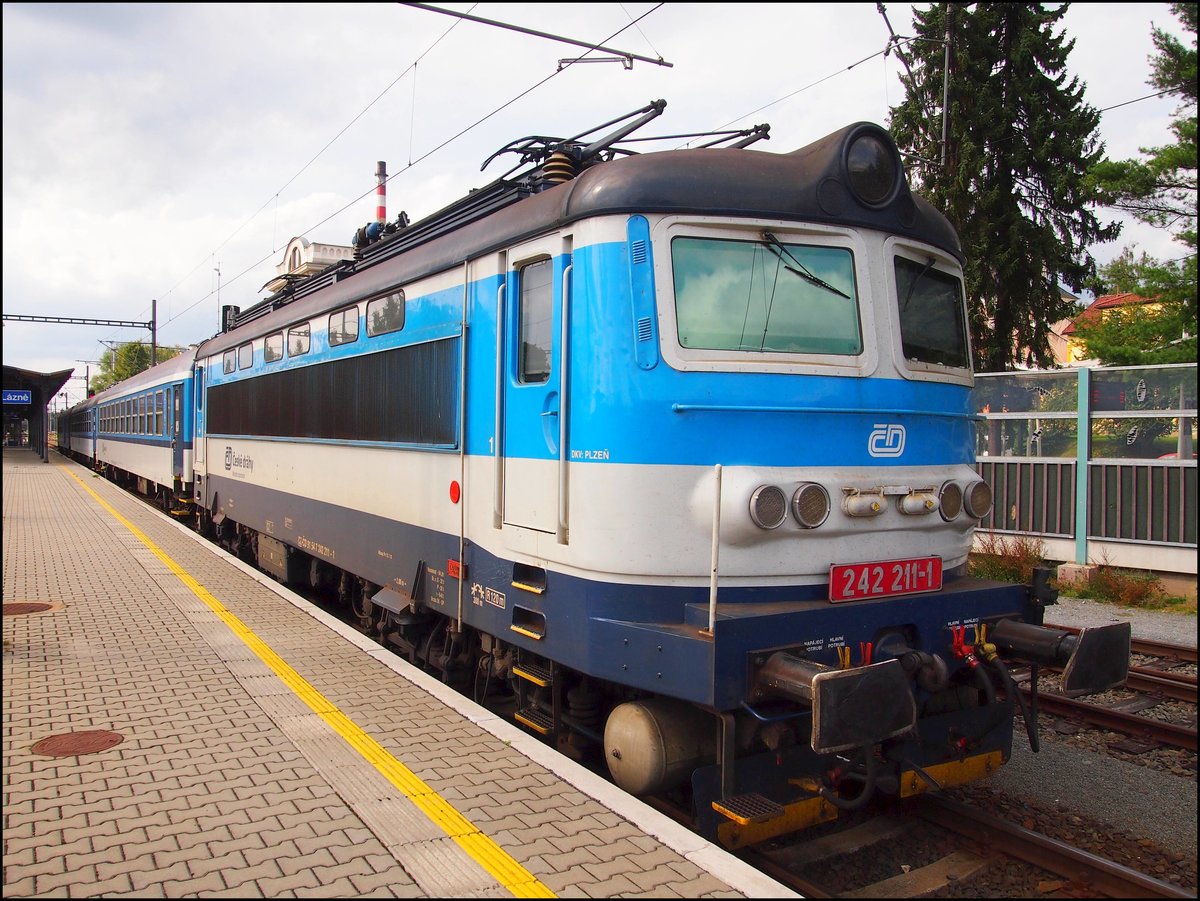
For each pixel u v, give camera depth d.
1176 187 14.02
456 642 6.15
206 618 7.90
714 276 4.38
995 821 4.36
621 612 4.27
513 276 5.15
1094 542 10.80
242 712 5.34
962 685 4.79
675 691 3.98
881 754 4.44
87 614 8.05
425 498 6.22
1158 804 4.97
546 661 5.15
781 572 4.28
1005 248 20.48
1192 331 15.95
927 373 4.80
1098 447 10.90
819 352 4.50
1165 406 10.31
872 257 4.64
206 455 14.23
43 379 42.97
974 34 20.72
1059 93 20.73
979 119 20.19
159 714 5.30
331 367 8.20
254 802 4.04
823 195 4.50
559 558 4.61
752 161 4.50
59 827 3.78
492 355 5.34
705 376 4.26
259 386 10.90
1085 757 5.70
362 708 5.42
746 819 3.69
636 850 3.59
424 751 4.69
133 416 24.31
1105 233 20.88
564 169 5.46
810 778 4.17
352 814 3.92
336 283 8.47
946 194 20.25
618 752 4.33
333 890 3.26
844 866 4.16
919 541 4.70
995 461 11.83
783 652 3.95
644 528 4.22
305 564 10.14
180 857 3.51
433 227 6.66
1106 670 4.39
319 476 8.54
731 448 4.27
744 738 4.04
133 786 4.22
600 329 4.36
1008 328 21.05
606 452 4.30
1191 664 7.77
